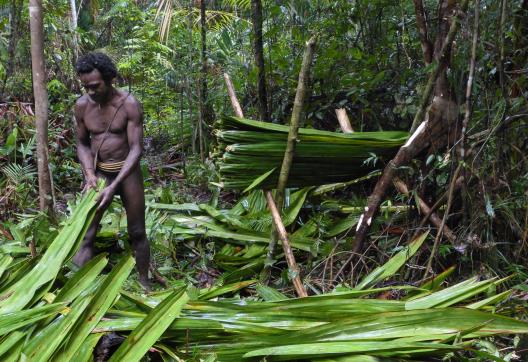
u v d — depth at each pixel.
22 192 5.31
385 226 4.63
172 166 7.14
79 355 2.73
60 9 7.51
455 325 2.94
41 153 4.20
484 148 3.98
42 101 4.14
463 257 3.92
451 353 2.96
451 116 4.12
